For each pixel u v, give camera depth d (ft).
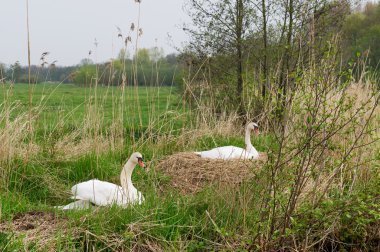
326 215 20.07
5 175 26.61
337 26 43.83
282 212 20.29
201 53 50.42
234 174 28.78
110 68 34.47
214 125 40.37
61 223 20.81
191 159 31.17
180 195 24.80
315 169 21.49
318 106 19.17
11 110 30.19
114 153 33.22
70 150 32.09
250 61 47.47
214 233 21.40
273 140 20.07
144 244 20.34
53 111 42.06
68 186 27.89
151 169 30.53
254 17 48.06
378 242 22.26
